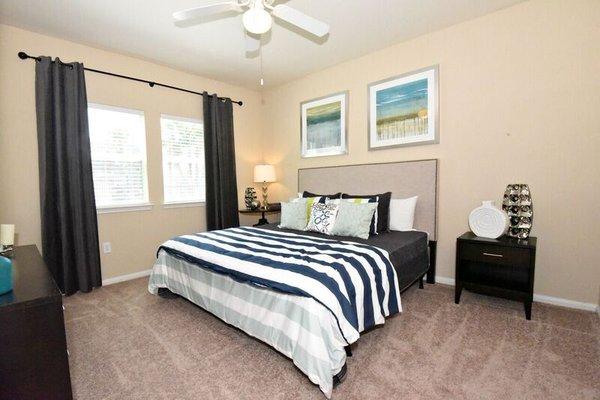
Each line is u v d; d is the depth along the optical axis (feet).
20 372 3.41
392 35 9.46
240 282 5.87
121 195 10.71
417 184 9.78
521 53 7.91
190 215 12.57
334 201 9.73
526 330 6.44
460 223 9.17
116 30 8.77
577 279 7.48
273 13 6.21
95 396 4.67
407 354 5.62
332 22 8.62
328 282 4.86
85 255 9.37
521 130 8.02
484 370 5.12
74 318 7.44
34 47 8.75
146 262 11.27
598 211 7.16
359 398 4.50
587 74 7.12
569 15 7.25
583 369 5.10
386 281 6.11
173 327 6.86
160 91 11.51
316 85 12.60
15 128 8.50
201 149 12.98
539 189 7.84
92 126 9.98
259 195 15.24
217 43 9.72
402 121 10.10
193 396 4.65
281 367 5.35
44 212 8.68
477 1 7.71
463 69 8.82
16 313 3.34
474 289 7.67
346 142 11.71
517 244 6.98
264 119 15.14
